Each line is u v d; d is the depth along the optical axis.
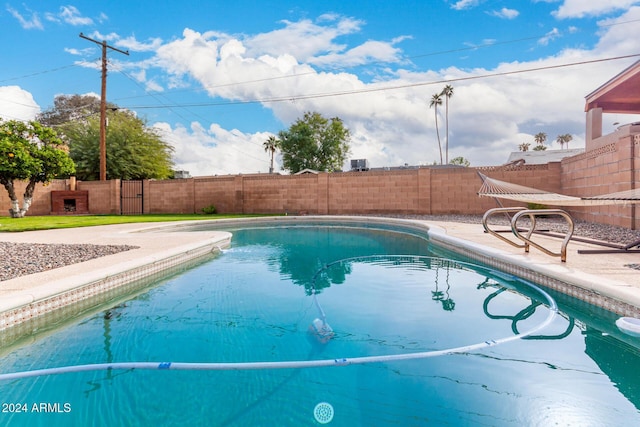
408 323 3.11
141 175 22.11
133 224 10.84
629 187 7.65
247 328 3.05
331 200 15.26
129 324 3.18
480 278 4.82
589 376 2.19
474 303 3.69
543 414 1.81
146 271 4.74
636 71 9.72
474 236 7.07
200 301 3.84
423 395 2.00
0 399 2.01
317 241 8.34
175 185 17.22
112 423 1.78
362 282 4.60
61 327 3.15
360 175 14.90
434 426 1.73
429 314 3.35
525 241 4.81
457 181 13.57
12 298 3.01
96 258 4.98
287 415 1.84
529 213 4.77
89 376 2.25
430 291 4.17
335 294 4.05
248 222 12.81
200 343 2.76
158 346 2.71
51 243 6.53
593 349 2.57
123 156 21.09
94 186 18.03
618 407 1.87
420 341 2.72
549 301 3.74
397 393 2.01
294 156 31.25
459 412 1.83
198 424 1.79
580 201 5.64
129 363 2.37
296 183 15.70
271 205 16.03
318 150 31.16
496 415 1.80
